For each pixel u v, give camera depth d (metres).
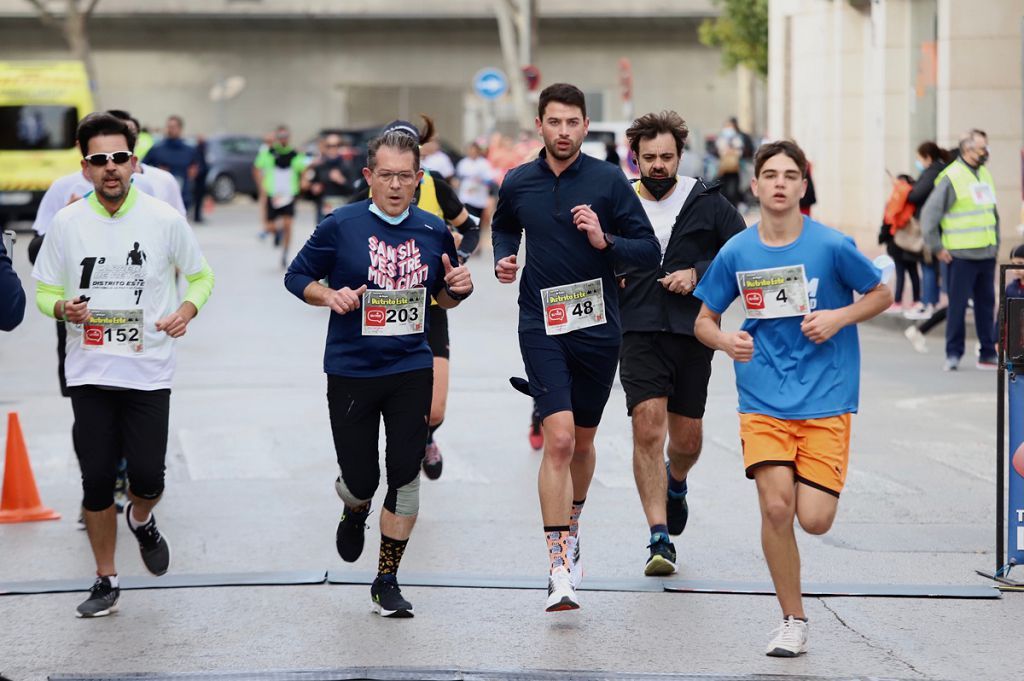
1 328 15.73
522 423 32.50
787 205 16.56
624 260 18.20
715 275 17.03
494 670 16.14
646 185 20.50
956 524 23.41
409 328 18.08
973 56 62.28
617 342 18.80
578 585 19.73
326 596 19.33
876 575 20.38
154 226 18.47
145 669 16.31
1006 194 62.50
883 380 38.69
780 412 16.67
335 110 162.88
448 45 162.12
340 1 158.50
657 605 18.91
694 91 161.25
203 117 162.38
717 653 16.86
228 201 129.12
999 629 17.86
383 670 16.11
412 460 18.11
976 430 31.48
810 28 85.69
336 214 18.14
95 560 19.41
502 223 19.19
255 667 16.36
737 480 26.73
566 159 18.52
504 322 51.22
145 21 159.00
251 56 162.38
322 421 32.59
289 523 23.47
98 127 18.27
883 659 16.66
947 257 40.12
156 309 18.47
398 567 20.22
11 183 84.94
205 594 19.44
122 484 24.02
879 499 25.11
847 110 81.12
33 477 24.50
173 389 36.91
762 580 20.11
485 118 162.25
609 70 161.50
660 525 20.19
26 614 18.58
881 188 75.75
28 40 158.62
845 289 16.72
